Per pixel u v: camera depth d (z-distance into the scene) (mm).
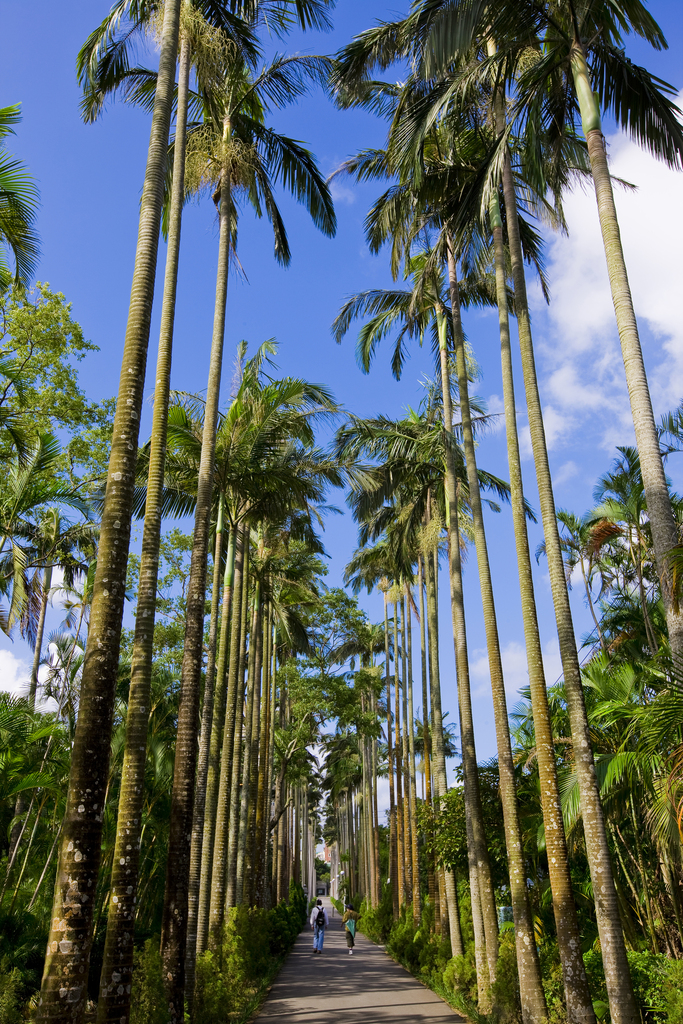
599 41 10453
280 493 15594
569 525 18406
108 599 6473
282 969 20469
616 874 13594
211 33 11445
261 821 26234
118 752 18766
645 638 15727
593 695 14570
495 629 12945
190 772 10469
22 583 15086
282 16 14039
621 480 15570
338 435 20422
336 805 78312
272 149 15117
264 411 14672
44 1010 5215
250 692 23516
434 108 11102
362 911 43438
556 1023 9789
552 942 13883
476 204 12594
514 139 13039
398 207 15969
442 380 17906
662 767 9617
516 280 11531
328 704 32812
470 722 14805
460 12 9734
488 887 13164
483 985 12594
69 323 17141
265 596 25734
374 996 15016
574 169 13352
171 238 10711
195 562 11719
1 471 16047
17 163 11852
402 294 19109
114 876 7133
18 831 19406
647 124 10383
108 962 6734
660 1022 9391
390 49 14109
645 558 15328
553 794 9688
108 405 19047
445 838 16469
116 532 6723
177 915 9641
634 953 11031
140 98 13570
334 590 32281
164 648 25703
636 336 8805
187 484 15312
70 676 20734
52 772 16719
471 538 19812
